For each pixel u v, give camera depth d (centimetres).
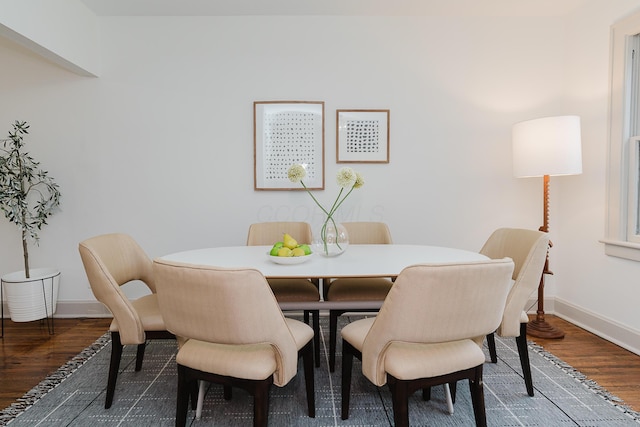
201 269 108
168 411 167
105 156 288
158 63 286
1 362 217
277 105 288
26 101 285
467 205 297
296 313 304
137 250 201
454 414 163
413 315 112
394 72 290
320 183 292
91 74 279
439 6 275
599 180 254
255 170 291
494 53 291
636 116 232
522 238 189
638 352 221
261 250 210
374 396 178
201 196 293
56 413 166
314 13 284
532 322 261
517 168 252
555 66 292
